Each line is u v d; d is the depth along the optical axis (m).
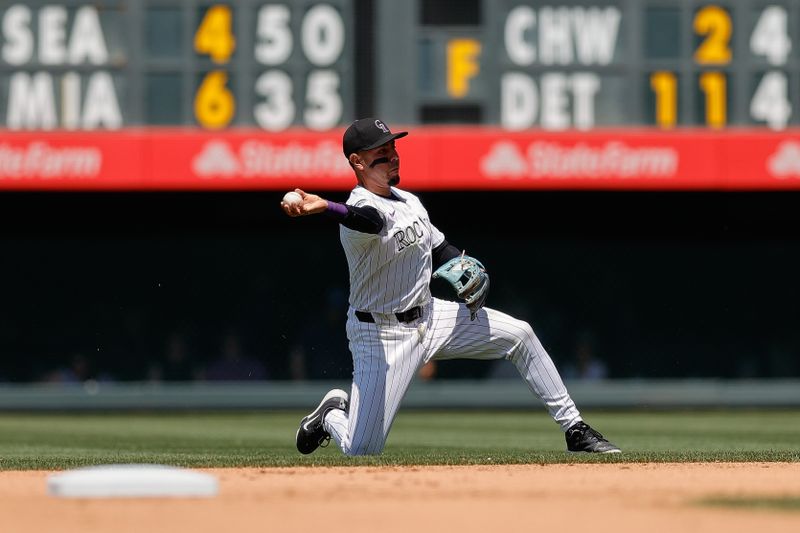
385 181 20.19
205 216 60.66
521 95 53.12
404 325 20.34
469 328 20.69
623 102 53.06
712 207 59.41
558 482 16.48
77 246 69.12
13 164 52.47
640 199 58.41
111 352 68.94
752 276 69.31
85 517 12.98
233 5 52.53
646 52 52.97
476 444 31.19
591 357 68.38
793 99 53.03
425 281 20.38
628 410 57.16
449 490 15.49
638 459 20.33
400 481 16.64
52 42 52.50
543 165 53.16
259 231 64.12
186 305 68.56
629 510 13.50
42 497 14.74
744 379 69.00
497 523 12.52
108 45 52.62
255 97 52.72
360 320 20.47
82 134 52.62
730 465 19.36
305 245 68.12
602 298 69.12
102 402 56.38
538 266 69.00
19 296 68.94
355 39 53.09
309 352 67.25
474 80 53.09
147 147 52.66
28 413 56.00
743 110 53.06
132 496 14.68
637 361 69.00
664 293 69.25
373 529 12.09
